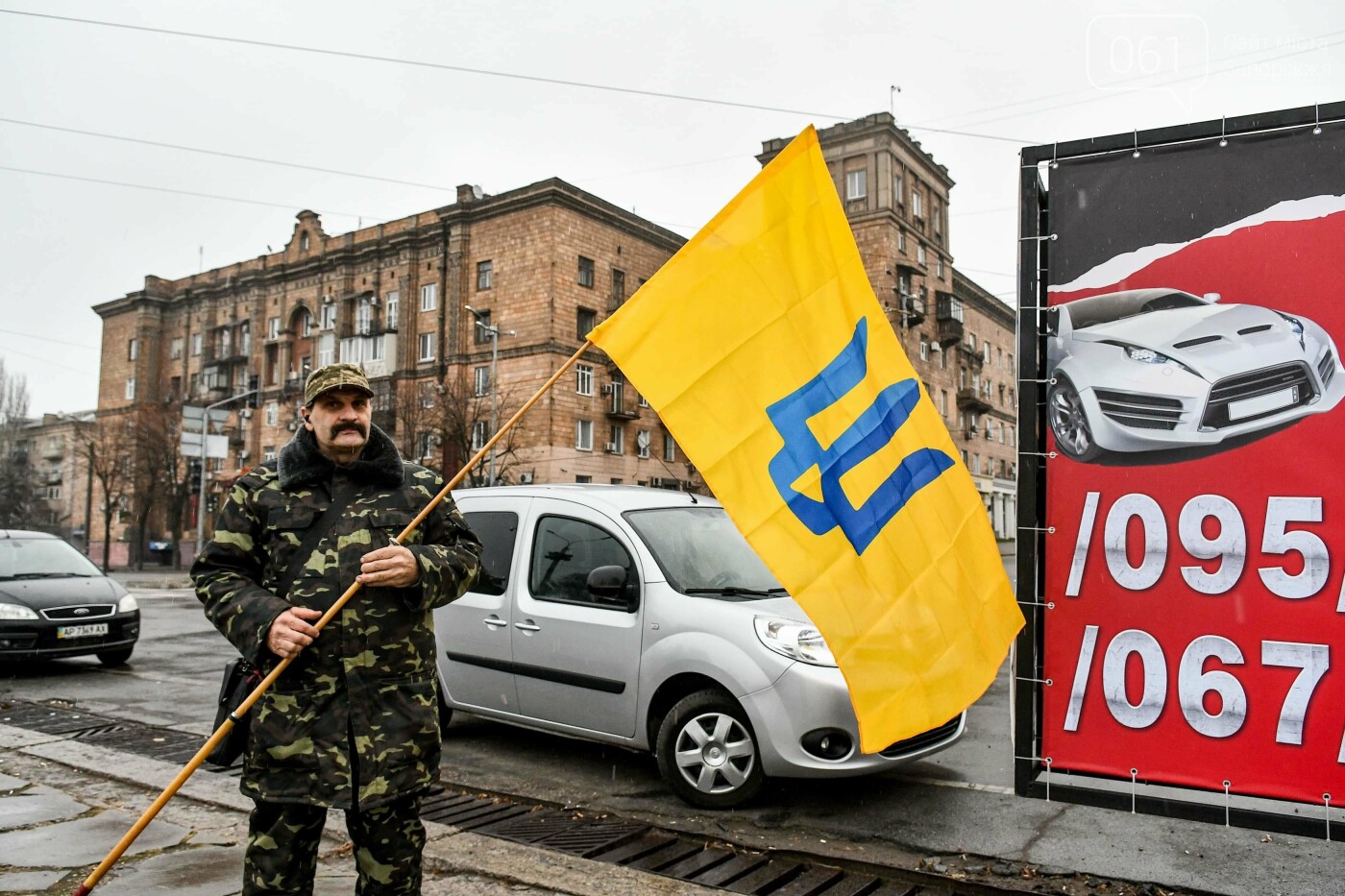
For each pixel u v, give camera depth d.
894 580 3.36
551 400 40.38
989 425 60.28
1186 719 3.33
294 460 2.80
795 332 3.39
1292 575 3.21
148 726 7.14
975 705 7.89
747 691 4.86
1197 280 3.39
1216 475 3.33
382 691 2.67
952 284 53.34
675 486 46.69
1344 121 3.20
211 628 14.40
